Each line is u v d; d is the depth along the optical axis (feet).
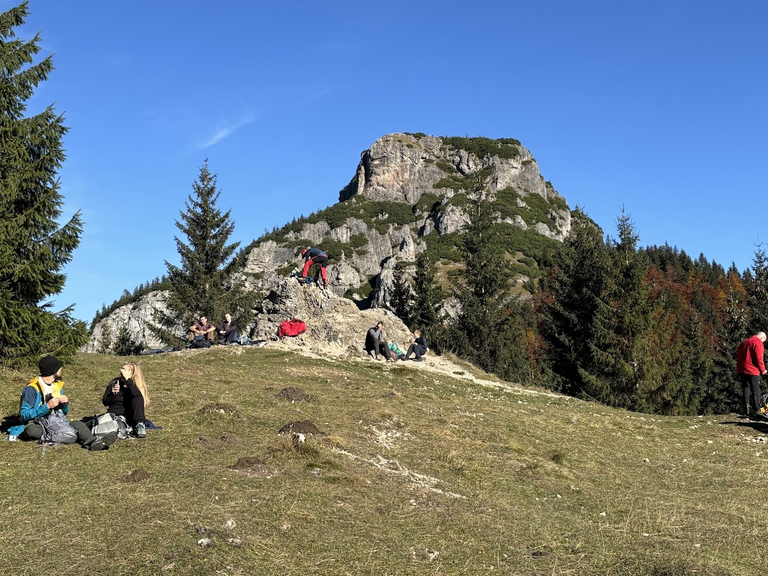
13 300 48.24
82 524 23.61
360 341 92.53
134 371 36.32
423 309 196.24
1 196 51.16
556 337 151.53
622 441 53.67
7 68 54.39
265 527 24.88
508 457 42.63
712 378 177.47
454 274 197.98
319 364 74.90
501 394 75.92
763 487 42.16
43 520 23.68
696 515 34.45
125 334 201.87
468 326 185.57
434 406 56.80
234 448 35.58
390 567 22.89
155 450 33.65
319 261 101.45
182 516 24.98
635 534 29.99
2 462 29.66
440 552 25.00
